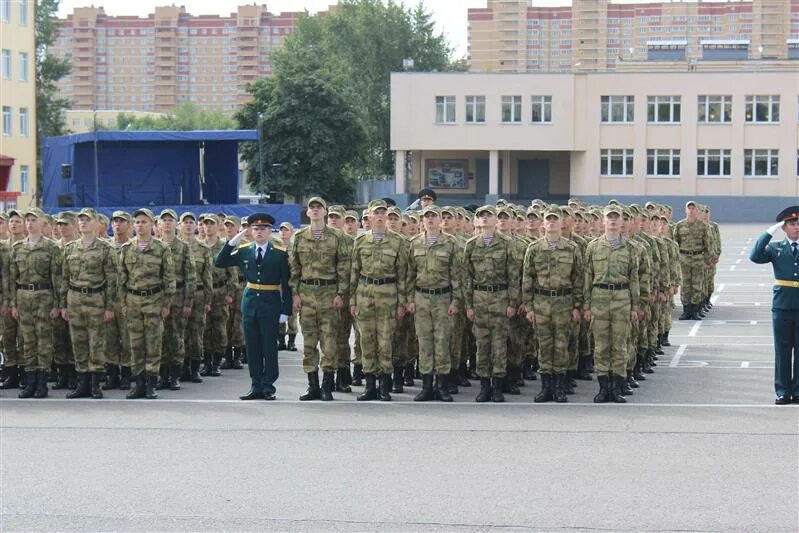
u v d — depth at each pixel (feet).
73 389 50.67
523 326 48.85
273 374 47.19
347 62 294.87
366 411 43.96
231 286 55.72
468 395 48.49
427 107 232.53
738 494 30.73
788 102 224.74
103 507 29.94
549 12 589.32
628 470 33.50
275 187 230.27
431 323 46.14
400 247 46.26
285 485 32.07
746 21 552.82
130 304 47.50
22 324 48.08
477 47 598.34
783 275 43.88
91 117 575.38
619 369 45.52
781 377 44.57
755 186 228.02
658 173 230.68
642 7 574.15
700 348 63.52
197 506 29.96
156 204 153.17
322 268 46.44
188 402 46.37
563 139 230.68
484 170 241.14
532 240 53.06
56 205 155.33
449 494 30.94
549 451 36.14
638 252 46.03
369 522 28.37
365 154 258.78
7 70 208.95
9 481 32.71
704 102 228.22
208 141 157.69
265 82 239.71
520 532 27.50
